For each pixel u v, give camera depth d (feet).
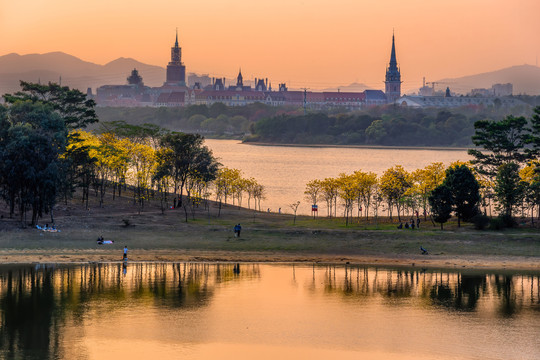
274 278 303.89
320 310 253.03
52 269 310.24
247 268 324.39
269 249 365.61
